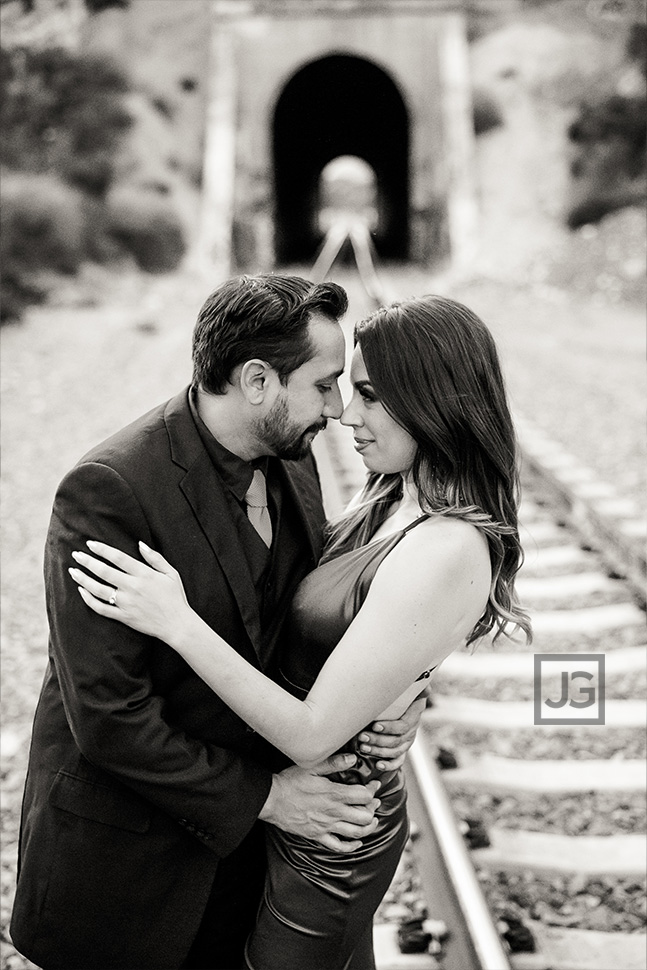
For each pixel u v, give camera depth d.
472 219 25.50
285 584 2.31
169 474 2.08
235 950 2.46
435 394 2.04
